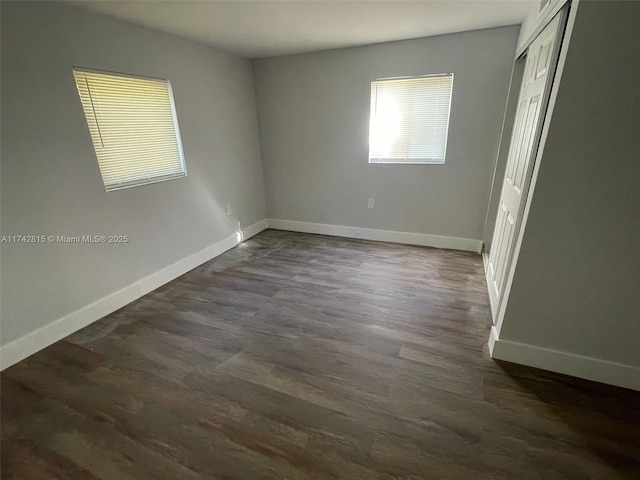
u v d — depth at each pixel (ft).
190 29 8.40
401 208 12.12
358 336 6.94
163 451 4.54
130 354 6.56
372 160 12.05
